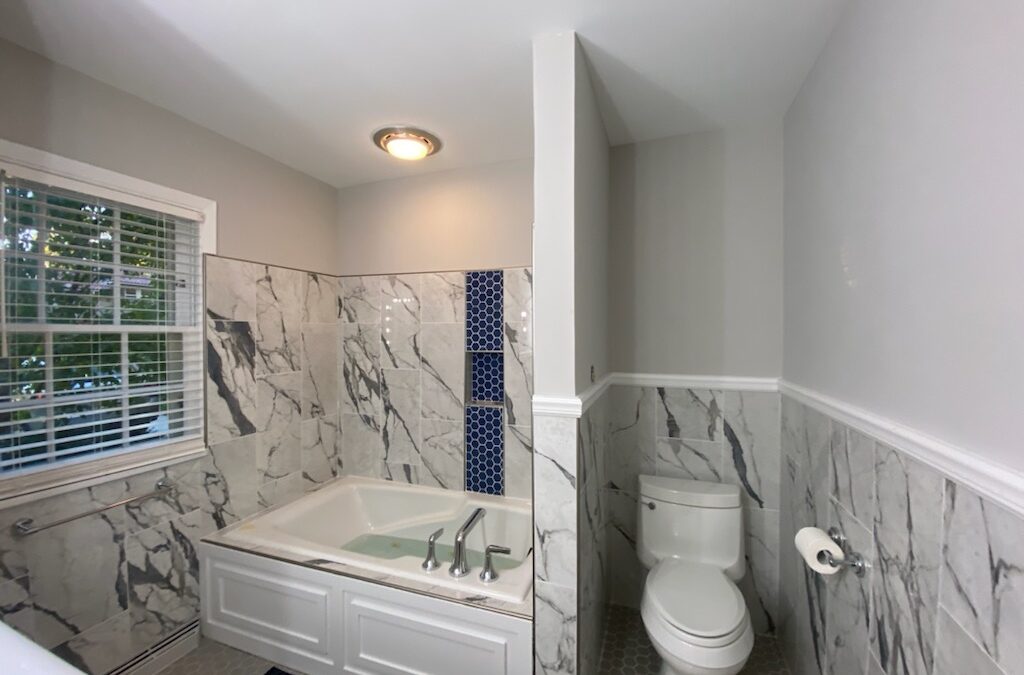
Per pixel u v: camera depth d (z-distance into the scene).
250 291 2.15
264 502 2.21
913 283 0.91
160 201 1.77
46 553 1.42
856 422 1.14
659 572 1.72
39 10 1.23
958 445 0.77
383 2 1.21
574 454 1.36
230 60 1.48
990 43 0.69
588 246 1.54
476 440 2.43
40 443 1.44
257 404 2.18
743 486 1.96
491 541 2.27
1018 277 0.64
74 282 1.55
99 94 1.58
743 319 1.96
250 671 1.75
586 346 1.52
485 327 2.40
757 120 1.90
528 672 1.43
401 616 1.60
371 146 2.15
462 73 1.56
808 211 1.56
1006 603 0.66
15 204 1.40
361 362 2.66
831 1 1.21
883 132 1.03
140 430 1.74
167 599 1.78
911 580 0.91
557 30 1.33
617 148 2.13
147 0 1.20
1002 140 0.67
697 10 1.25
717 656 1.33
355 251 2.68
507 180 2.34
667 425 2.06
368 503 2.53
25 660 0.67
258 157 2.20
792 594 1.71
